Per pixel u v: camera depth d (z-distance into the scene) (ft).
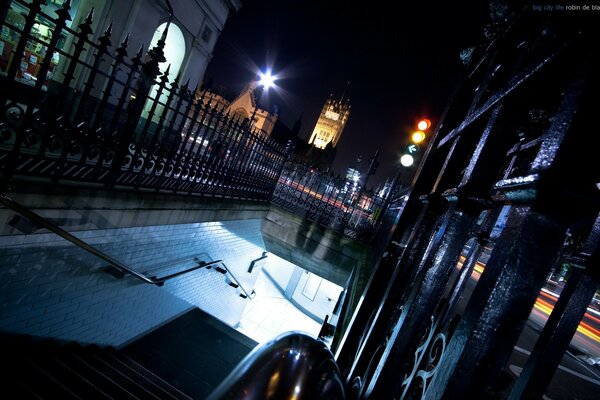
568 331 4.15
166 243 18.85
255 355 1.97
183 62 42.29
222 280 29.99
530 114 4.49
